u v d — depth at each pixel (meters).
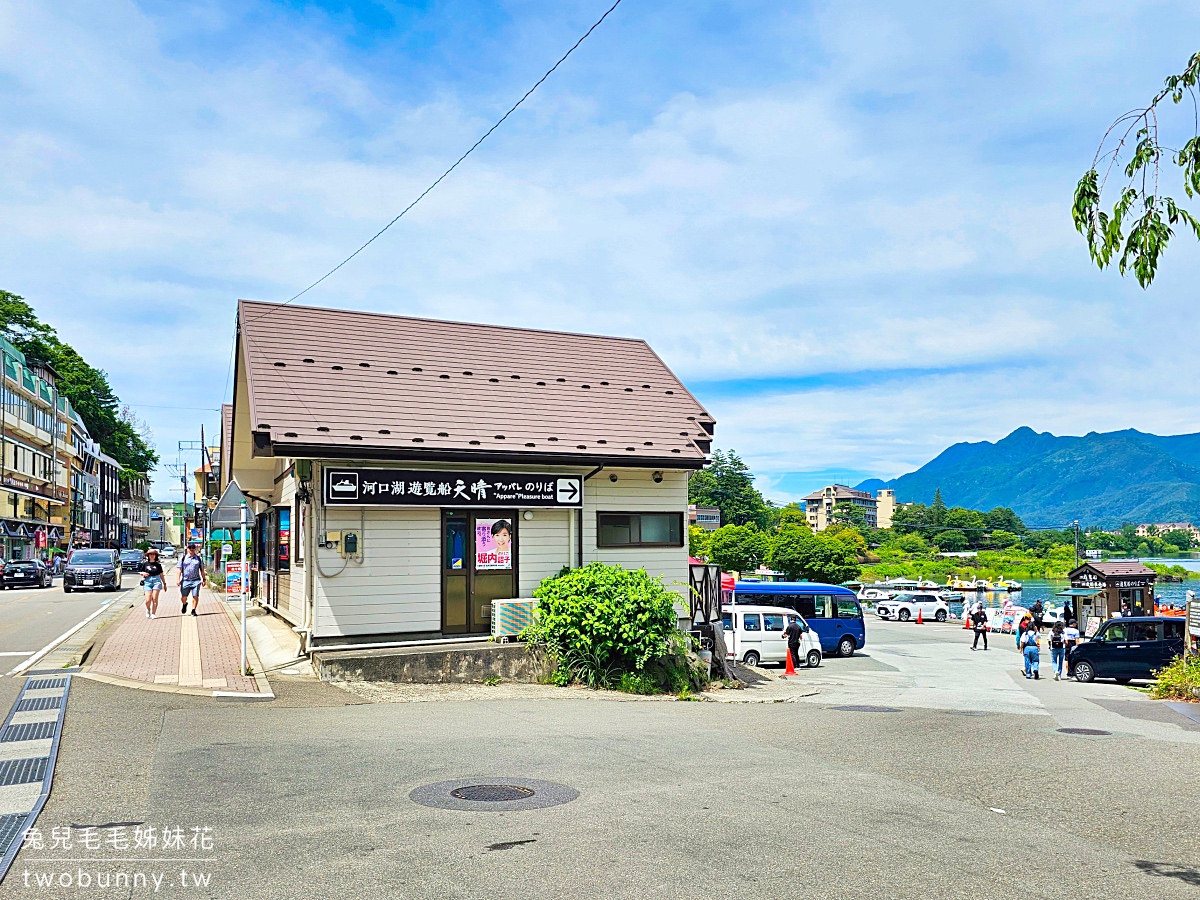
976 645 38.22
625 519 19.08
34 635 19.28
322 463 15.98
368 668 15.13
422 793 7.52
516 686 15.99
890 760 9.87
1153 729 13.34
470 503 16.91
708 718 13.27
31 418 68.31
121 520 116.06
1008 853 6.32
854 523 176.62
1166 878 5.86
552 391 19.78
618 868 5.73
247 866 5.68
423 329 20.31
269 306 19.05
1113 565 46.44
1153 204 5.79
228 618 23.42
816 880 5.61
